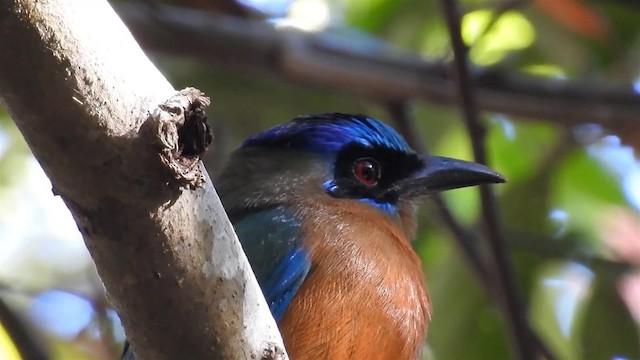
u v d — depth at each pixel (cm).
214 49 1311
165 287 512
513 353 1108
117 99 462
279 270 881
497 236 1085
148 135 466
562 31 1363
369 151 1061
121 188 476
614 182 1407
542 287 1304
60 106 452
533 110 1305
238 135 1397
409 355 912
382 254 927
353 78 1291
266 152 1063
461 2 1370
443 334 1259
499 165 1412
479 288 1255
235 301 533
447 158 1104
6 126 1471
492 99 1300
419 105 1416
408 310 909
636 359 1239
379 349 880
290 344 851
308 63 1309
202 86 1349
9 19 427
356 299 877
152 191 480
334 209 984
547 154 1393
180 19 1302
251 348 547
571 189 1407
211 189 516
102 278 513
